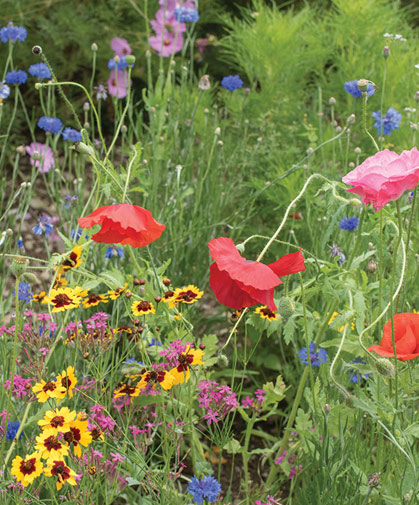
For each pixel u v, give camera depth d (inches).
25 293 57.8
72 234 64.9
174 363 51.4
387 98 84.4
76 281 57.9
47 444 46.9
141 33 101.7
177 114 76.7
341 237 66.0
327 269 52.9
